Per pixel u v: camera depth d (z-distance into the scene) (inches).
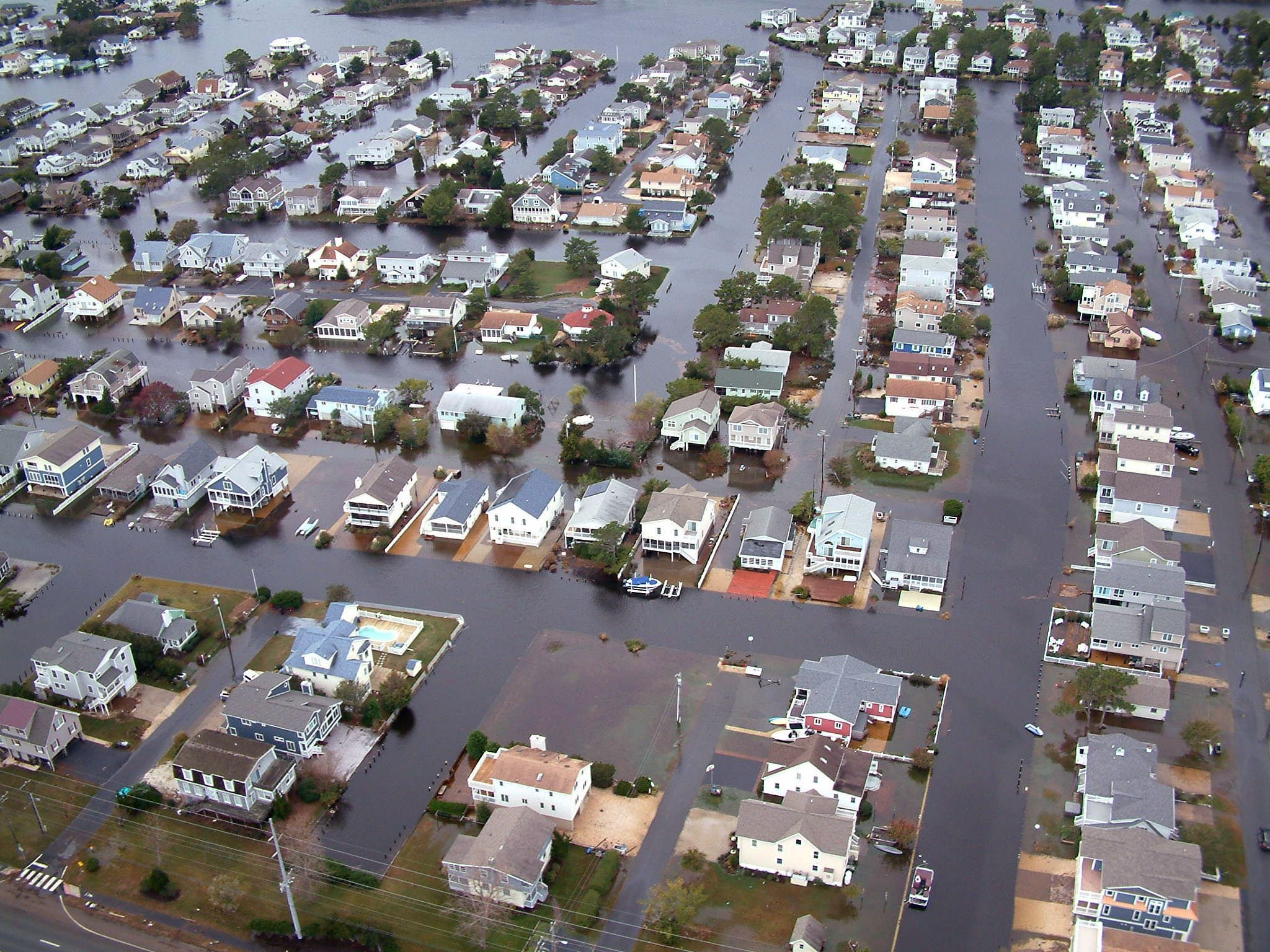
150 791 4200.3
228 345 7706.7
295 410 6737.2
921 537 5344.5
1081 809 4079.7
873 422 6628.9
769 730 4466.0
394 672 4682.6
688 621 5098.4
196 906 3801.7
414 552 5620.1
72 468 6087.6
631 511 5703.7
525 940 3631.9
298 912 3745.1
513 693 4690.0
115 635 4859.7
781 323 7524.6
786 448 6397.6
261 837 4055.1
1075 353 7357.3
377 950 3599.9
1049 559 5428.2
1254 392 6668.3
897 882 3826.3
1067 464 6190.9
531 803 4079.7
